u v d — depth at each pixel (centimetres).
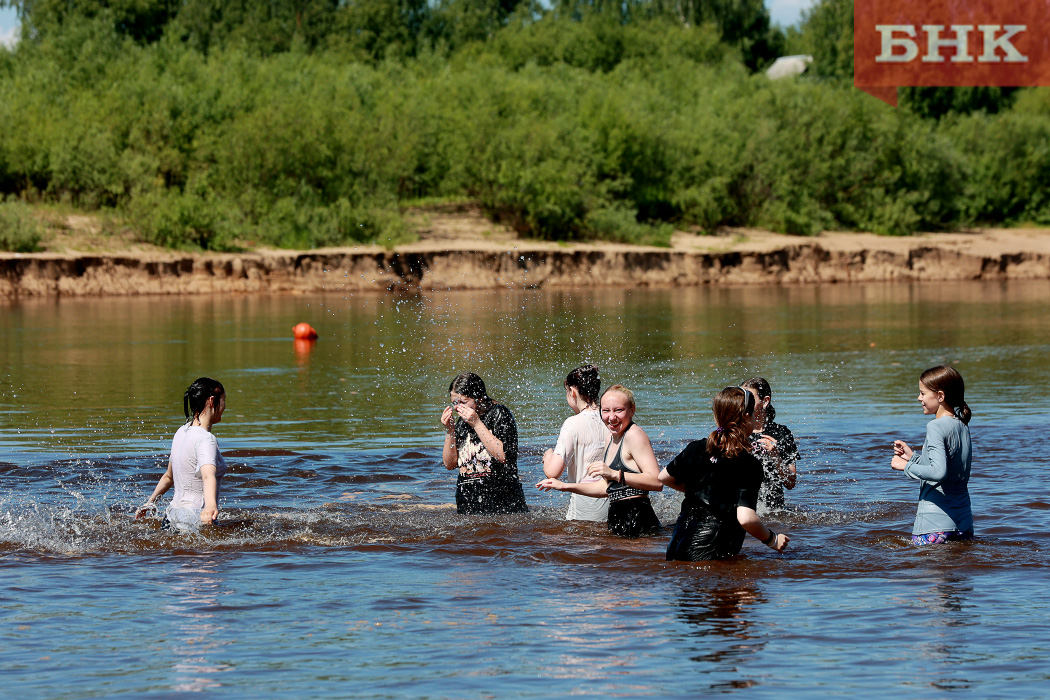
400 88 9350
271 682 756
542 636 859
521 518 1312
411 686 746
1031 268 8675
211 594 993
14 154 7356
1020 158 10331
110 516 1311
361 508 1366
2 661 806
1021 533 1202
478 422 1311
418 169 8850
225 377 2841
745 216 9331
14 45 9894
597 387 1283
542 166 8081
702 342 3784
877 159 9719
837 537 1208
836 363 3150
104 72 9094
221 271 6719
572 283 7600
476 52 13138
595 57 13275
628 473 1195
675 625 887
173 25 11438
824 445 1833
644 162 8919
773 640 844
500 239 8000
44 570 1079
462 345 3672
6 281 6147
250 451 1745
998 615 906
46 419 2134
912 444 1827
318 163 7912
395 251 7175
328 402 2391
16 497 1434
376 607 949
